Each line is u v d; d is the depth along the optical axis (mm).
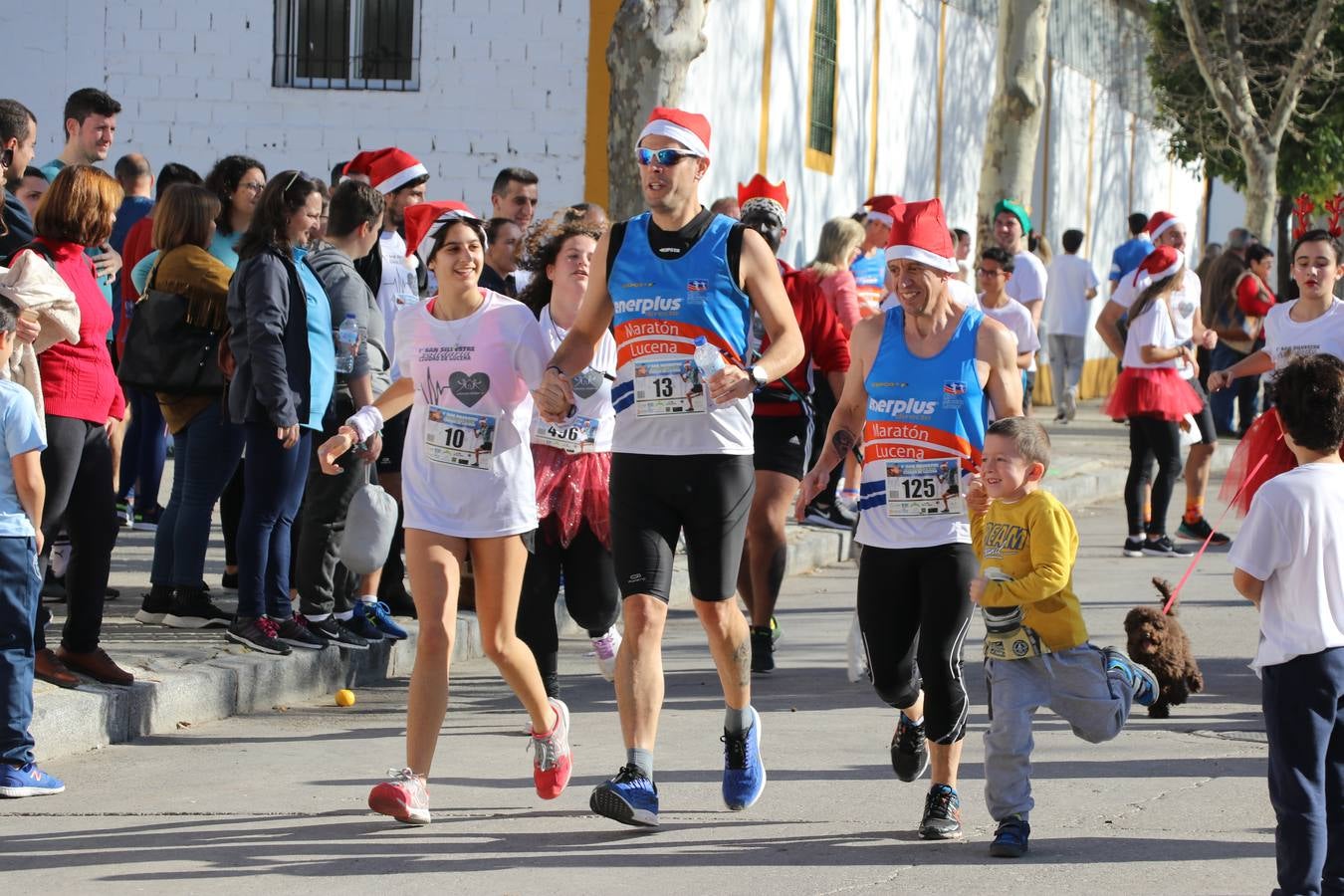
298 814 11367
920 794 11953
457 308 11438
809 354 16375
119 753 12977
